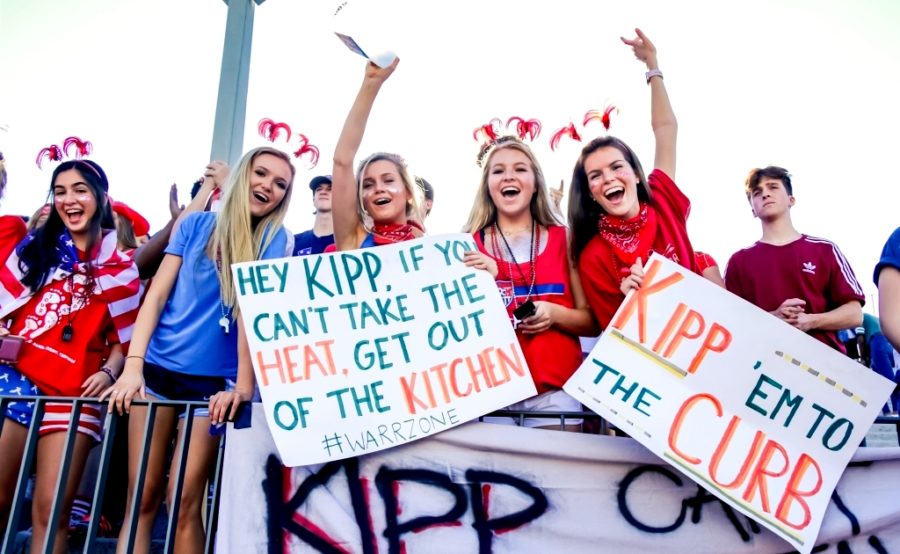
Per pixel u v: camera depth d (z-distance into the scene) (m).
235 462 2.62
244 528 2.54
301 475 2.61
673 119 3.57
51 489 2.88
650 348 2.76
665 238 3.25
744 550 2.58
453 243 3.02
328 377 2.71
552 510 2.60
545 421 3.06
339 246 3.32
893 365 4.41
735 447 2.61
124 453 3.78
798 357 2.71
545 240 3.36
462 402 2.71
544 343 3.11
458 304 2.89
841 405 2.66
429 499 2.60
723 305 2.80
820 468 2.59
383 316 2.85
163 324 3.11
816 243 3.56
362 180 3.47
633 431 2.63
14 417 2.95
